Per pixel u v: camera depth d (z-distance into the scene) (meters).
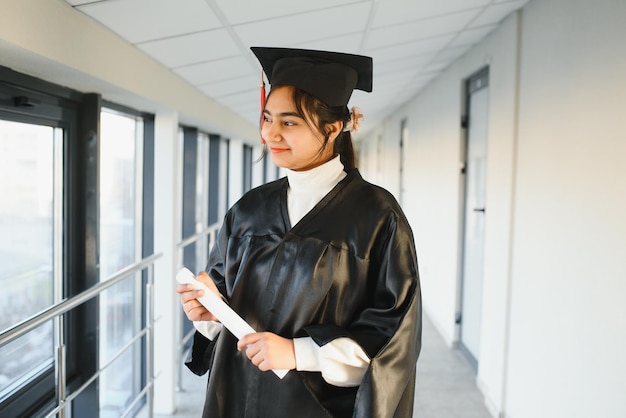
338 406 0.90
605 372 1.62
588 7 1.74
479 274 3.18
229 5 1.65
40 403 1.81
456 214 3.54
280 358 0.81
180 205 3.68
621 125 1.54
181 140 3.65
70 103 1.86
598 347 1.66
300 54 0.94
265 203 1.00
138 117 2.56
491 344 2.71
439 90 4.13
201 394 2.88
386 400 0.80
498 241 2.62
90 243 1.99
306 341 0.85
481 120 3.17
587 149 1.74
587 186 1.74
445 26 2.60
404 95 5.31
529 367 2.22
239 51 2.27
